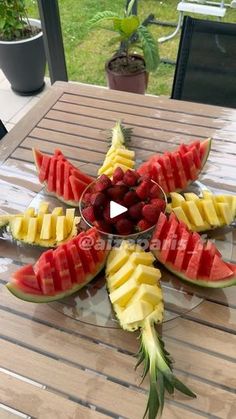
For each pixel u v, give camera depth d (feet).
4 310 2.63
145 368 2.18
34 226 2.87
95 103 4.33
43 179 3.28
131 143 3.80
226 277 2.49
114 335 2.45
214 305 2.56
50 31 6.87
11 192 3.41
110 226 2.70
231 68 4.43
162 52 8.79
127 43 7.02
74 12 9.80
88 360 2.36
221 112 4.10
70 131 4.01
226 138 3.79
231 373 2.27
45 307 2.61
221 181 3.36
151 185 2.79
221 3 8.41
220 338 2.41
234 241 2.88
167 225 2.64
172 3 10.03
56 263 2.49
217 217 2.87
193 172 3.21
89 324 2.49
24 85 7.97
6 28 7.38
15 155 3.78
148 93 7.95
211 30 4.34
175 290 2.63
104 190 2.73
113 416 2.13
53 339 2.46
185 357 2.34
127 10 7.15
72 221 2.90
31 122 4.15
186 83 4.65
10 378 2.31
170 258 2.64
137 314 2.27
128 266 2.49
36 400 2.21
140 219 2.68
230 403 2.15
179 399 2.17
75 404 2.19
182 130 3.92
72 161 3.70
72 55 8.94
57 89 4.57
